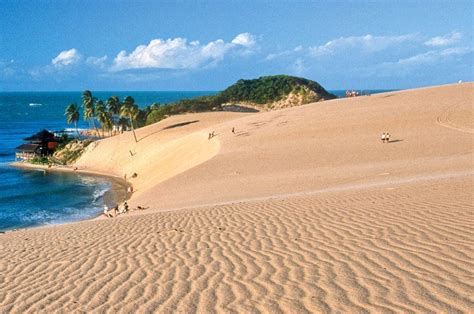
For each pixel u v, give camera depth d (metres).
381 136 43.72
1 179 70.38
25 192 56.84
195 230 11.66
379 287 6.07
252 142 51.09
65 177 72.31
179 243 10.20
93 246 10.75
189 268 8.02
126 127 118.88
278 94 166.88
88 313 6.30
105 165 81.94
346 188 19.50
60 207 46.19
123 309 6.32
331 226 10.23
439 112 51.59
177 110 129.62
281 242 9.27
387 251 7.65
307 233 9.82
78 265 8.97
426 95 66.12
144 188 55.75
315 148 42.19
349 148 40.09
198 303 6.28
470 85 69.94
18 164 88.44
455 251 7.18
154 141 82.62
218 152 47.47
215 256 8.68
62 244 11.48
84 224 16.59
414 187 15.38
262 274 7.24
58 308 6.62
